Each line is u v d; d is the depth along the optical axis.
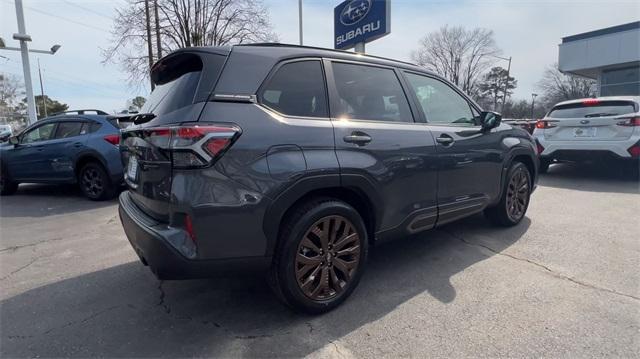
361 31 10.62
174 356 2.20
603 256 3.50
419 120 3.26
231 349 2.25
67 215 5.69
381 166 2.81
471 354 2.17
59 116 7.06
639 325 2.39
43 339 2.40
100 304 2.84
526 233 4.19
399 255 3.66
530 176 4.66
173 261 2.15
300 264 2.46
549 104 49.19
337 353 2.20
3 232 4.83
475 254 3.63
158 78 2.95
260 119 2.31
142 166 2.45
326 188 2.62
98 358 2.20
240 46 2.49
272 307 2.73
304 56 2.68
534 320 2.48
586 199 5.72
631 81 19.34
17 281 3.30
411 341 2.30
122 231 4.79
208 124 2.14
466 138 3.58
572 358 2.11
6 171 7.24
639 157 6.38
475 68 43.62
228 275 2.31
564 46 20.89
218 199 2.15
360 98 2.90
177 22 18.31
